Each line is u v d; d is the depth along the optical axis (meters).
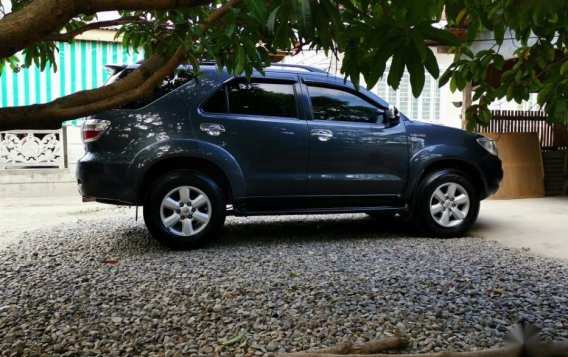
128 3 1.28
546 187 8.98
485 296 3.48
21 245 5.21
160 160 4.70
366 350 2.55
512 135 8.67
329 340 2.74
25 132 9.88
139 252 4.84
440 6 1.71
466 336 2.79
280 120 5.07
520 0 1.87
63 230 6.03
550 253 4.88
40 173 9.89
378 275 3.97
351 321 2.99
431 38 1.56
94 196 4.73
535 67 3.02
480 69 2.71
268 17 1.65
